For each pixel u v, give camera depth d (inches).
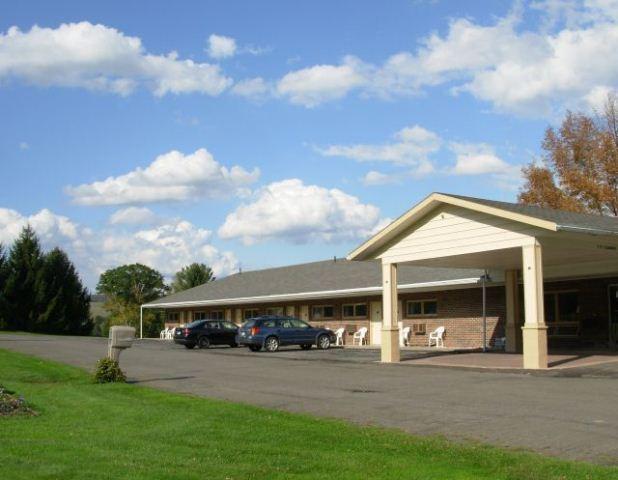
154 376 766.5
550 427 408.5
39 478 296.0
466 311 1237.1
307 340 1316.4
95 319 3383.4
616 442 364.8
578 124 1950.1
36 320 2374.5
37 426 430.3
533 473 303.9
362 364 917.2
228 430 410.0
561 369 738.2
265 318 1296.8
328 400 546.3
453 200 867.4
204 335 1434.5
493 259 962.1
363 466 321.7
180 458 337.7
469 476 302.2
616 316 1035.3
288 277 1854.1
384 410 489.4
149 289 3489.2
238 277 2187.5
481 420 438.6
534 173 1968.5
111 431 413.4
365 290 1393.9
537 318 771.4
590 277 1072.2
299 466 321.7
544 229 776.3
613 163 1876.2
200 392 613.6
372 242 973.8
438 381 669.9
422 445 364.8
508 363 837.2
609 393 543.2
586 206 1907.0
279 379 716.7
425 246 924.0
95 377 696.4
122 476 300.5
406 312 1358.3
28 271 2396.7
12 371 787.4
